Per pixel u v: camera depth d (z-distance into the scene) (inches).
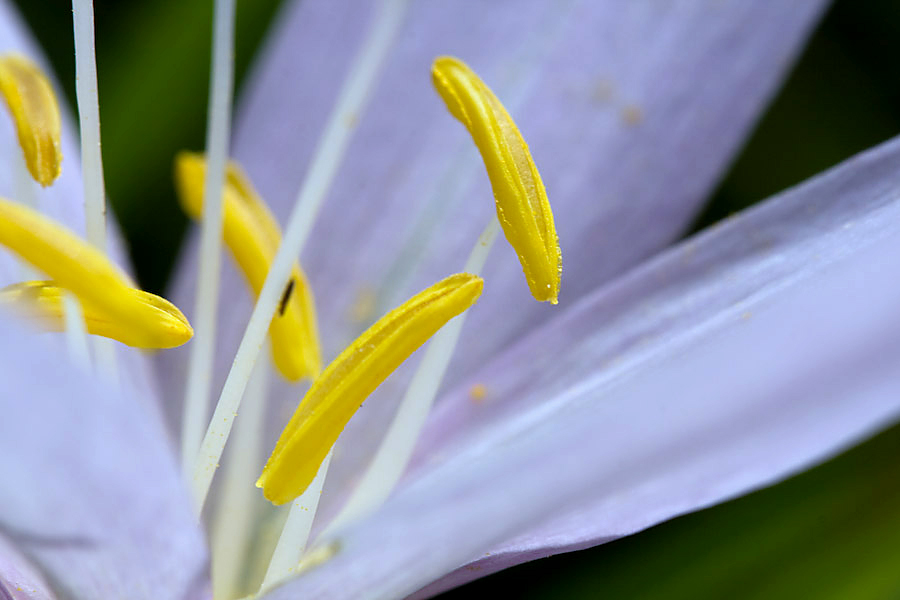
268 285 4.7
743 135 5.1
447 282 4.5
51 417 3.9
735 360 3.9
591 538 4.3
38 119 4.6
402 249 5.2
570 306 5.1
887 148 4.7
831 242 4.6
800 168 5.5
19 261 4.9
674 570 5.0
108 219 5.0
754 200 5.5
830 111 5.5
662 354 4.7
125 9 5.5
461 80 4.7
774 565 4.9
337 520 4.6
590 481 3.9
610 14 5.2
